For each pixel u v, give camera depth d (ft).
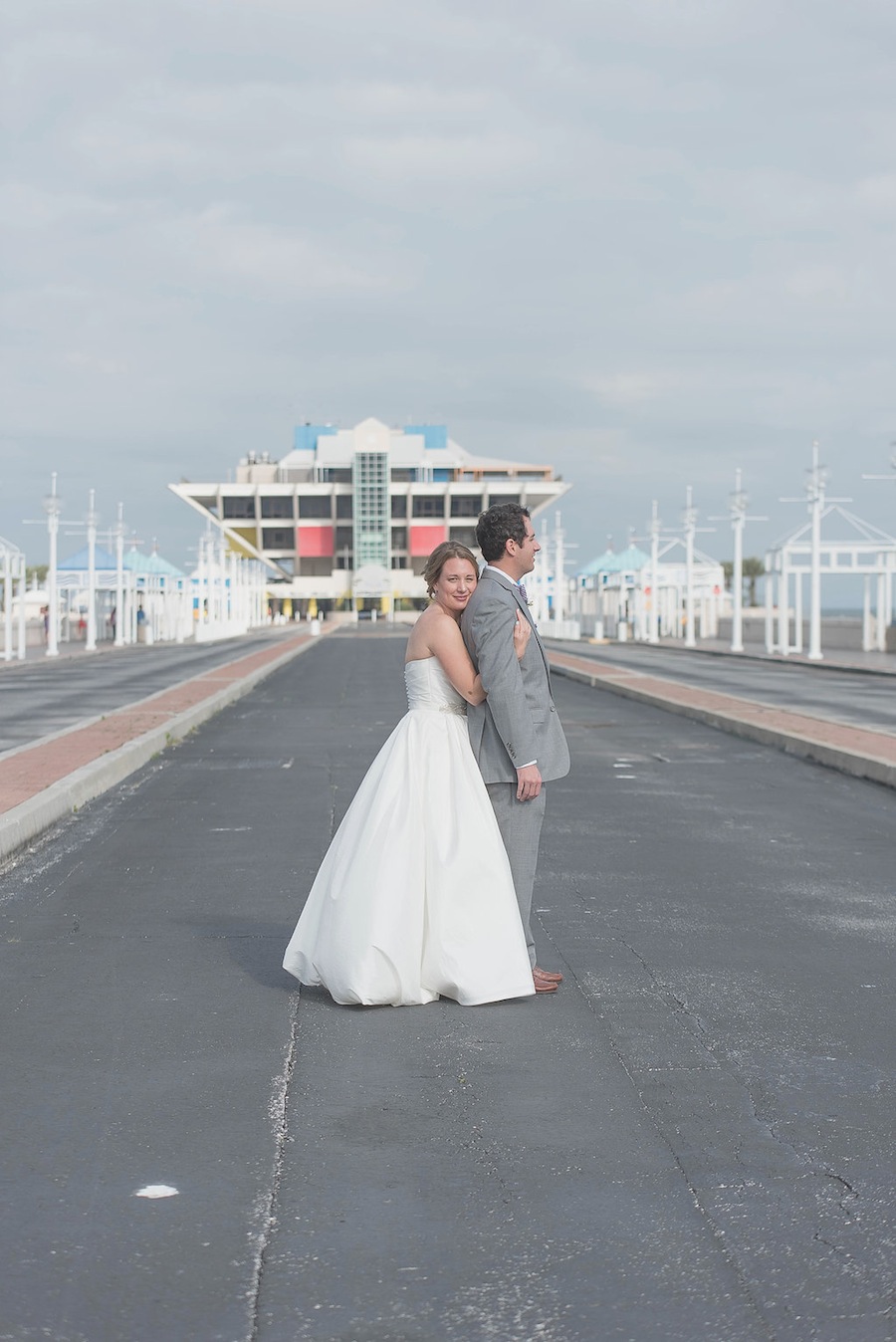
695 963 24.27
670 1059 18.78
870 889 31.07
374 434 633.61
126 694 99.86
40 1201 14.10
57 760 51.13
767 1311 11.80
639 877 32.45
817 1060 18.78
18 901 29.76
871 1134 15.97
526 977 21.39
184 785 49.19
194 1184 14.52
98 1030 20.25
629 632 286.66
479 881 21.22
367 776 21.80
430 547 654.53
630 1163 15.07
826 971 23.79
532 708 21.25
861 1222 13.56
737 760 58.29
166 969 23.93
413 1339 11.39
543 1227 13.44
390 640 262.06
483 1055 18.90
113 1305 11.94
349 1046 19.34
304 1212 13.82
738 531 200.34
